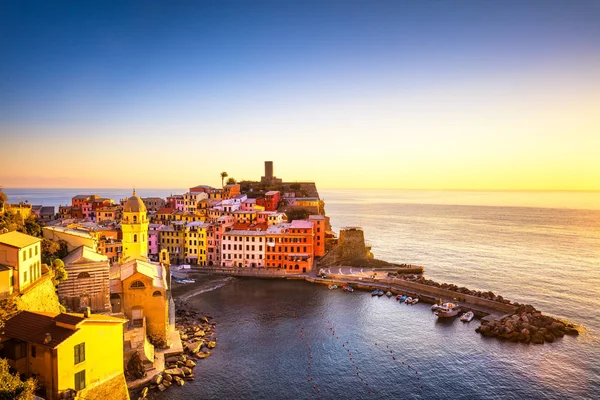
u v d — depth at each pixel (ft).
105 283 281.95
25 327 179.22
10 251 207.00
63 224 481.05
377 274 553.23
